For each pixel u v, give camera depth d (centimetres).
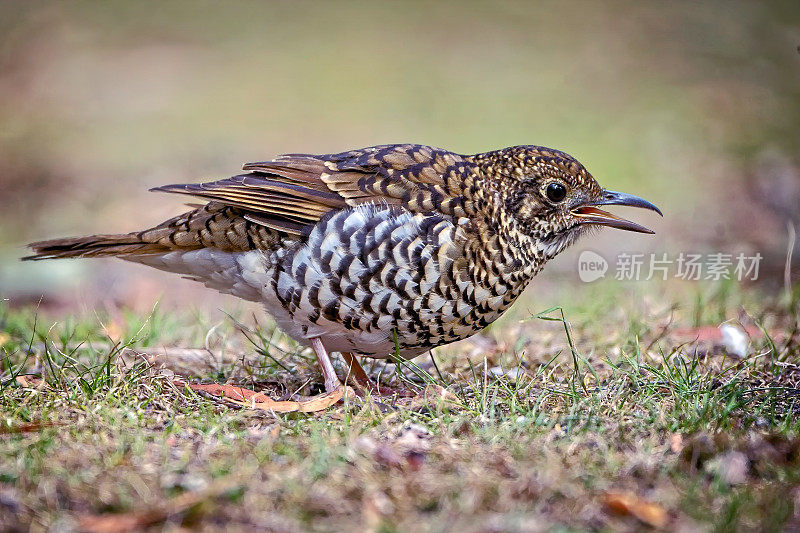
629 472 786
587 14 3628
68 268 1786
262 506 722
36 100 2994
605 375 1059
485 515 714
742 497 745
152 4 3784
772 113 2688
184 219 1024
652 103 2809
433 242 952
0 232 2039
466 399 977
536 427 873
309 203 965
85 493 738
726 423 875
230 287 1034
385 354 1034
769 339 1109
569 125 2658
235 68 3259
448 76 3130
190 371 1100
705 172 2294
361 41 3500
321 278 962
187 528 697
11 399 943
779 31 3272
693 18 3441
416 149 1019
